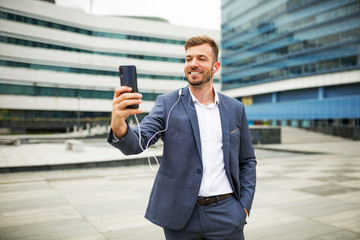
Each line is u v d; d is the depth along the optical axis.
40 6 36.88
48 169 7.86
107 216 3.88
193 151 1.48
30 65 36.31
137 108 1.12
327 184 6.02
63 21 39.16
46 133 36.97
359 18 29.55
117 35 44.22
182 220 1.43
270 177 6.86
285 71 38.12
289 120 34.78
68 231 3.30
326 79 32.47
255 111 40.94
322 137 23.00
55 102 38.19
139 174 7.42
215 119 1.61
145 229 3.38
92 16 42.28
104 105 42.16
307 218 3.78
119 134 1.17
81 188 5.67
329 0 32.44
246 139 1.73
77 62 40.44
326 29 32.81
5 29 34.09
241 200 1.61
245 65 46.44
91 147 15.64
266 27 41.75
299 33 36.12
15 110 35.22
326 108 30.00
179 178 1.45
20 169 7.54
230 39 50.59
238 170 1.62
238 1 48.22
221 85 53.03
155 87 46.69
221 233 1.48
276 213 4.00
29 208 4.24
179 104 1.55
